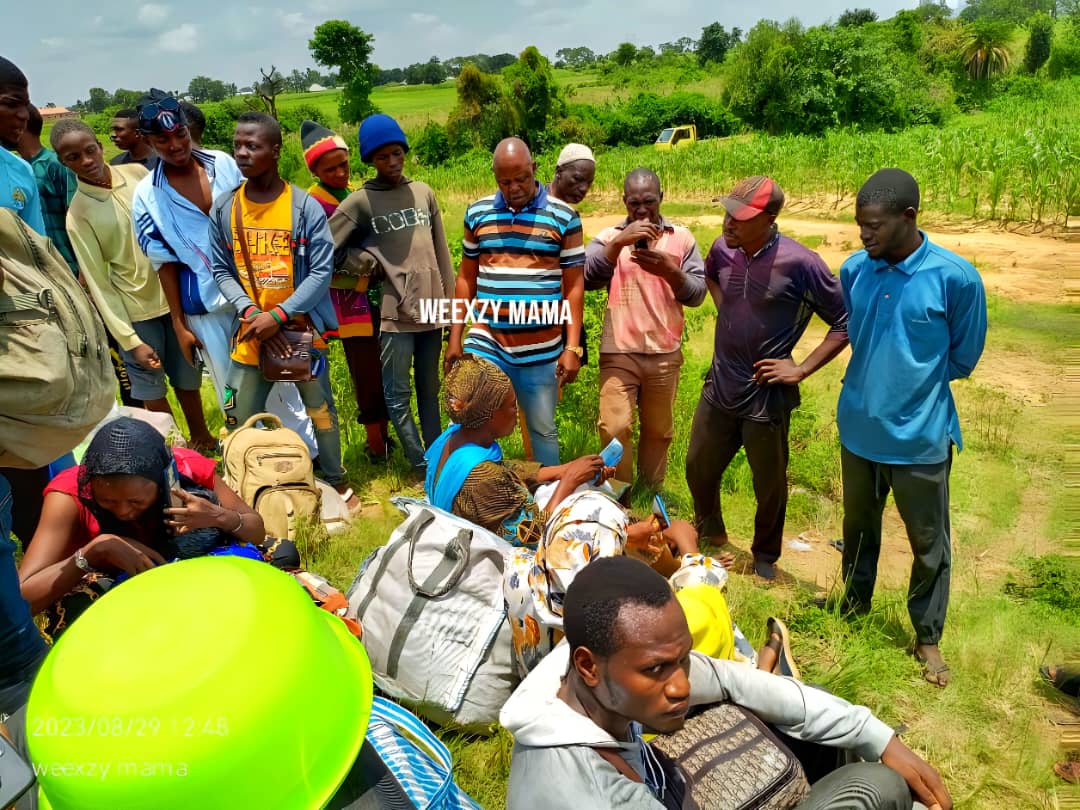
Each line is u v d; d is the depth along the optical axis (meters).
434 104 99.50
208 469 3.46
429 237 5.46
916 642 4.16
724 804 2.18
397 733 2.23
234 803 1.40
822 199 17.53
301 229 4.99
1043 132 17.92
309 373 5.01
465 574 3.38
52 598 2.81
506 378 3.67
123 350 5.84
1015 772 3.39
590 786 1.83
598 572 1.89
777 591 4.77
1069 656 4.11
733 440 4.86
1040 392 7.26
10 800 1.59
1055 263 11.14
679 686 1.85
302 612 1.61
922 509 3.88
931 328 3.70
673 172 21.42
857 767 2.29
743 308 4.44
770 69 47.09
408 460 6.06
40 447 2.85
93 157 5.50
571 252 5.04
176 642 1.43
